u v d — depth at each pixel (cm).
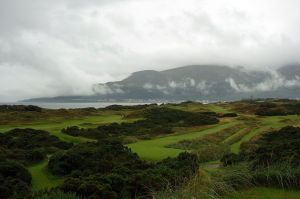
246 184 1320
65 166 1914
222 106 9675
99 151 2139
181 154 2016
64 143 2906
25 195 1305
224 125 5038
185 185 1235
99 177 1437
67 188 1308
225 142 3641
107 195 1284
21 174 1664
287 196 1218
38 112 5522
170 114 5734
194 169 1638
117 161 2041
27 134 3055
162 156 2505
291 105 7962
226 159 2167
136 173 1538
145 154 2570
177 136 3912
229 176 1333
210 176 1366
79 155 1997
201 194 1108
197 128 4588
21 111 5488
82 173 1780
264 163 1550
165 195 1142
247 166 1519
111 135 3819
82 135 3600
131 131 4159
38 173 1934
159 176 1412
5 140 2734
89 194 1282
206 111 7469
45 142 2877
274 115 6769
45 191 1280
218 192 1199
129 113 6538
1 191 1384
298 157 1597
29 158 2212
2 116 4825
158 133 4106
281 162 1506
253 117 6194
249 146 3250
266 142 3300
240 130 4634
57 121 4953
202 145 3372
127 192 1334
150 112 6025
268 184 1341
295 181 1316
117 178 1420
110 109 7906
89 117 5831
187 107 8800
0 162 1752
